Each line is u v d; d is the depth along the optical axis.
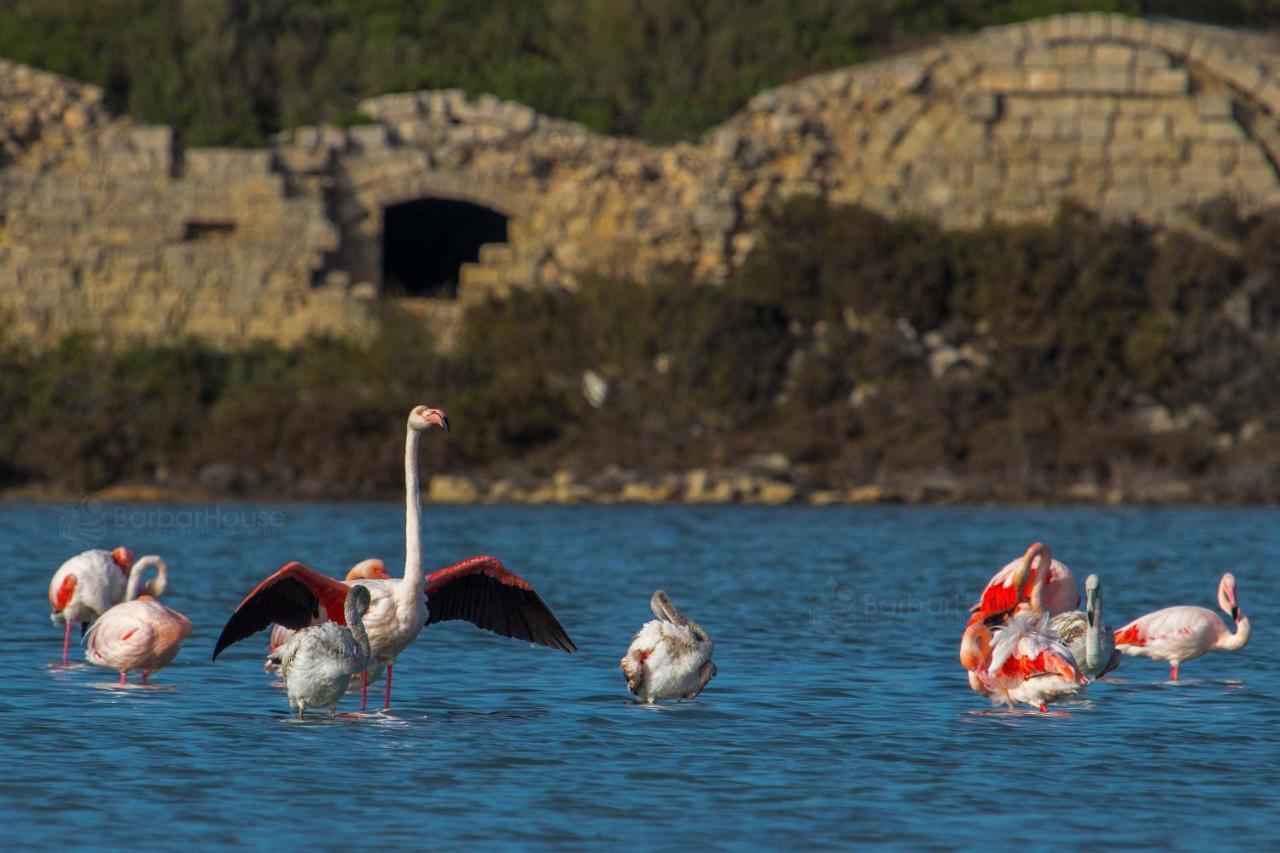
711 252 54.03
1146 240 53.34
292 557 30.59
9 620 21.53
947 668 18.00
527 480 47.25
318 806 11.93
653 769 13.08
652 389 50.00
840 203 53.88
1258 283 52.22
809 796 12.28
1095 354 50.66
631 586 25.78
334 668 14.52
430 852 10.86
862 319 52.06
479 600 15.93
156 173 54.25
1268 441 49.50
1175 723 15.02
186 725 14.63
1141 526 38.12
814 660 18.52
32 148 54.69
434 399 50.06
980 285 51.66
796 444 48.59
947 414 49.66
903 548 32.50
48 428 49.59
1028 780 12.79
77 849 10.87
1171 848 11.05
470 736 14.27
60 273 53.75
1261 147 54.94
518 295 51.94
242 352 52.94
